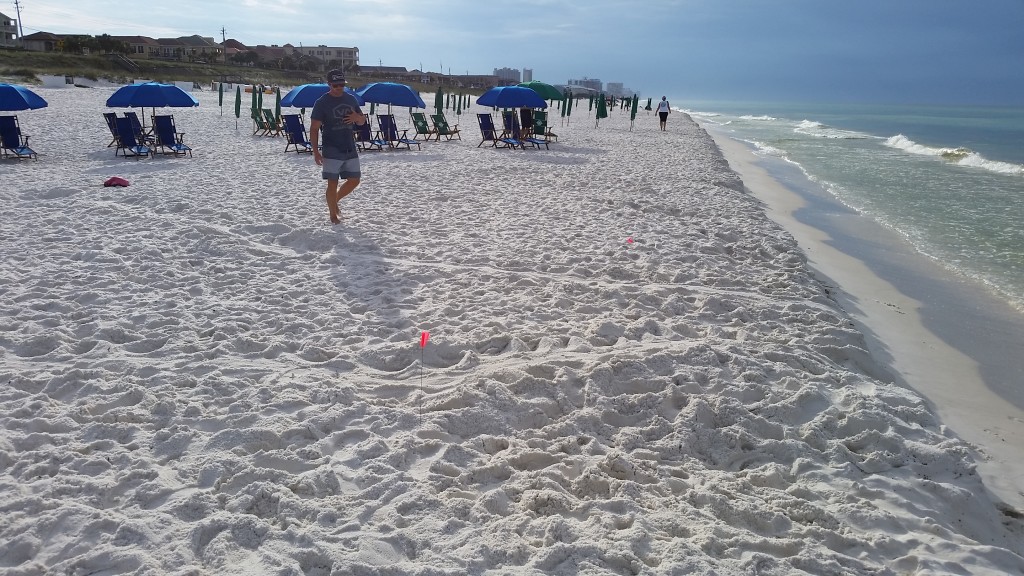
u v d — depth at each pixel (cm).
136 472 287
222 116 2456
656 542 258
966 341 540
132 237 661
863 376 428
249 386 376
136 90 1299
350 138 741
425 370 405
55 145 1428
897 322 580
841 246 859
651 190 1084
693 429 349
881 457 330
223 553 240
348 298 525
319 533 253
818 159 2042
